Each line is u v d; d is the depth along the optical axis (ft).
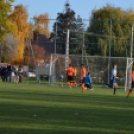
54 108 96.32
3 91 163.84
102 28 264.93
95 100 126.31
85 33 262.47
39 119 74.33
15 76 266.98
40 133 58.39
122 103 116.78
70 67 211.61
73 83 225.56
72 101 119.65
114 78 163.84
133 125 68.80
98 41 263.70
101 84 243.19
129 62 229.25
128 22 275.59
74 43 242.78
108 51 266.77
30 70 256.93
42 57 253.85
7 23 325.42
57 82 244.42
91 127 65.26
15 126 65.00
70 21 255.29
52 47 253.24
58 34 253.03
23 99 123.03
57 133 58.59
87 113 86.58
